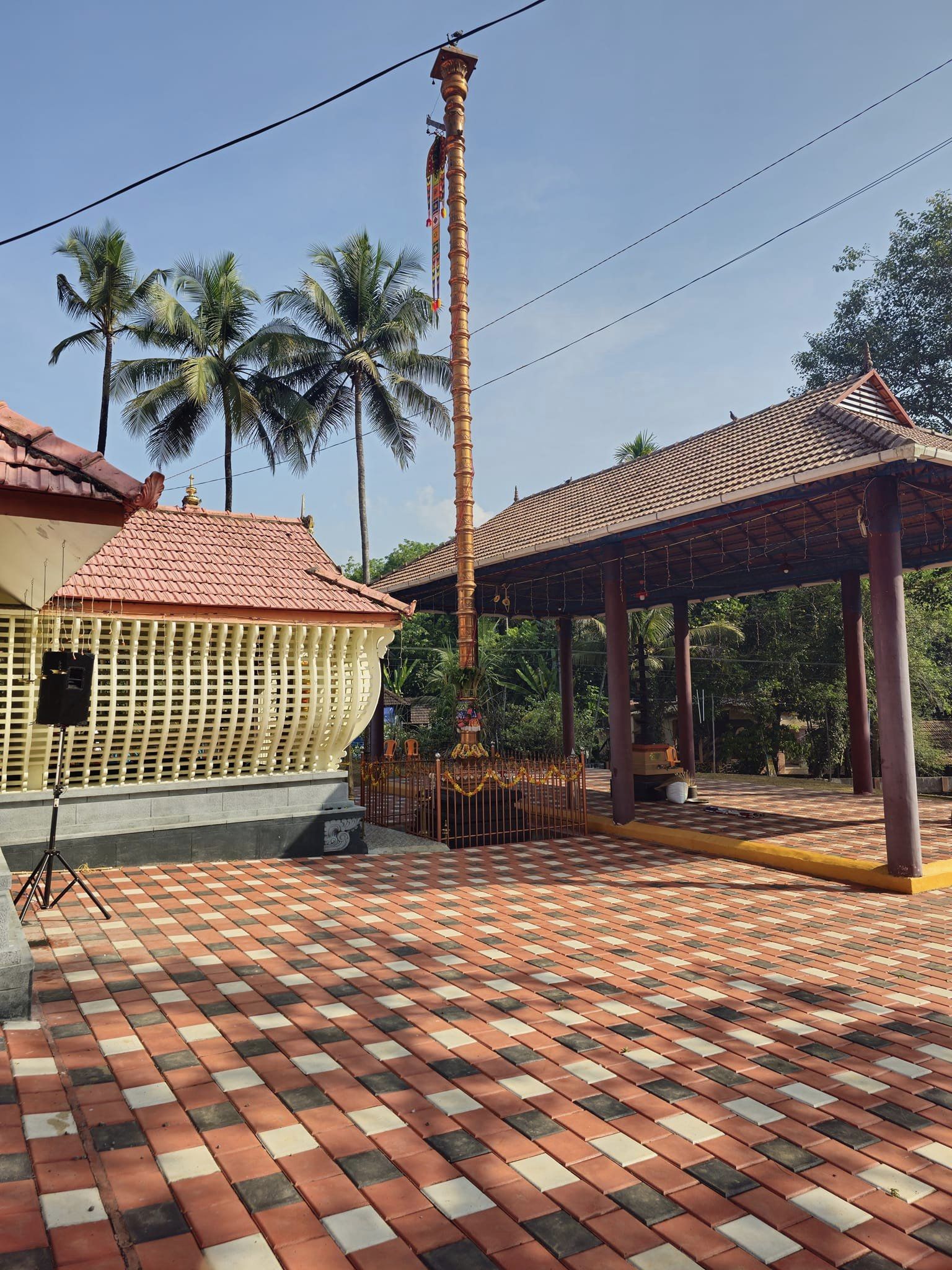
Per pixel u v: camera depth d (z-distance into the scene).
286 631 9.10
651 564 14.55
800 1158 3.07
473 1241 2.57
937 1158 3.10
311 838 9.38
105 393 26.00
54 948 5.66
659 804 14.38
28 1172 2.86
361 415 26.19
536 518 13.97
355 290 26.58
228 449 27.09
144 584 8.50
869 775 15.68
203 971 5.20
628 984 5.07
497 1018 4.46
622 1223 2.66
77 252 25.81
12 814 7.88
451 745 28.39
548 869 9.00
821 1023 4.44
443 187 13.02
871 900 7.59
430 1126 3.26
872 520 8.41
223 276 26.27
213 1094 3.50
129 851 8.36
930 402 26.91
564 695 18.25
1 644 7.87
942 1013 4.62
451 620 37.47
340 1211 2.70
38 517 4.17
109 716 8.22
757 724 25.62
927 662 22.50
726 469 9.98
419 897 7.48
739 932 6.40
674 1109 3.44
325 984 4.98
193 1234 2.57
